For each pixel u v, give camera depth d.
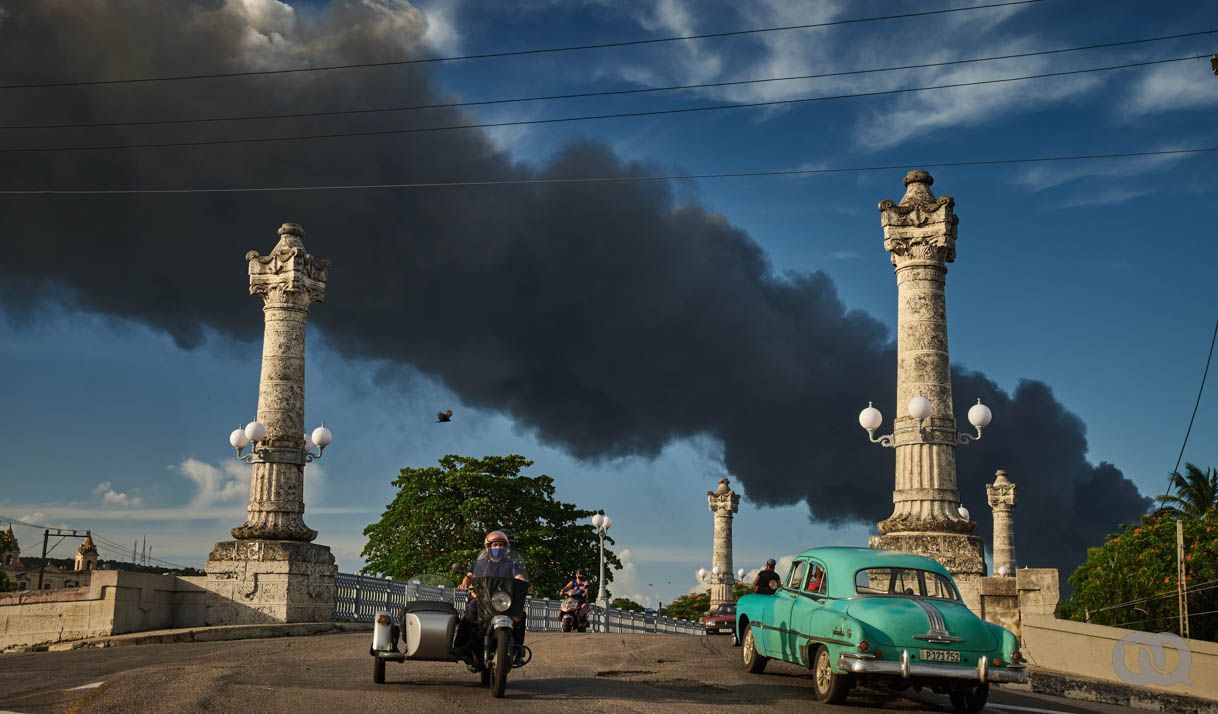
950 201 24.06
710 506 62.06
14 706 11.01
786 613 14.52
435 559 60.50
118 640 23.88
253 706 10.74
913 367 23.72
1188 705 16.08
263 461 28.38
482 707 11.09
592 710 11.09
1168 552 38.50
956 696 13.41
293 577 27.25
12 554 98.81
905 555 14.02
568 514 66.19
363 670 14.59
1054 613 21.17
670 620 63.25
